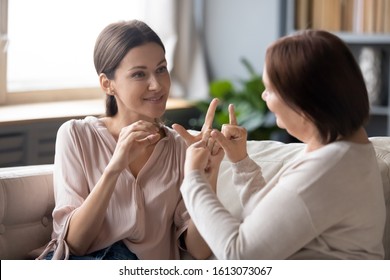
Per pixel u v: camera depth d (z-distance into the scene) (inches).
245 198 80.2
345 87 68.8
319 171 68.7
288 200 68.3
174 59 191.6
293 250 69.1
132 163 91.3
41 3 170.1
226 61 198.8
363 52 179.8
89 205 84.1
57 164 91.5
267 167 92.7
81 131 92.3
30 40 169.3
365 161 70.7
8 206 91.1
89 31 179.9
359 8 176.1
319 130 70.2
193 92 194.7
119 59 89.3
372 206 71.2
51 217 96.8
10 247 91.6
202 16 201.2
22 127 148.4
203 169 74.5
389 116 176.6
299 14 182.1
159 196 89.6
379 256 73.9
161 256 89.4
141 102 89.6
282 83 69.6
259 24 192.7
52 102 173.3
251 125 176.4
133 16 186.9
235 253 69.3
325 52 68.9
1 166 147.9
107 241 87.4
